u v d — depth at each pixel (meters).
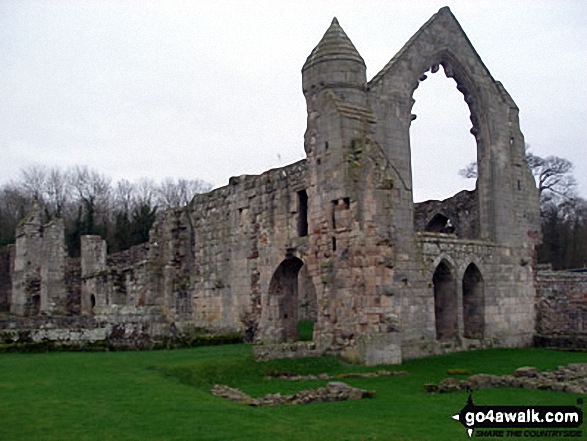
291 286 30.62
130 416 13.12
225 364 21.20
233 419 13.15
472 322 32.00
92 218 71.75
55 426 12.11
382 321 23.83
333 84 25.75
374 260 23.75
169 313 37.94
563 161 78.00
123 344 25.61
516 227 34.28
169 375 19.06
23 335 24.20
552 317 36.75
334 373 22.28
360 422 13.45
